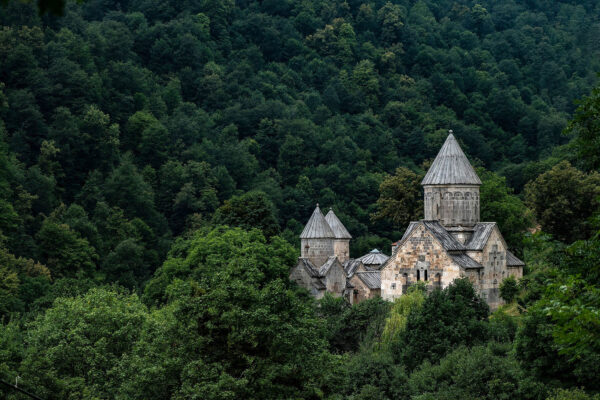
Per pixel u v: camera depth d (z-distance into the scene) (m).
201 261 174.88
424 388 120.06
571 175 181.50
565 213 174.75
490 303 170.75
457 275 166.38
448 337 134.25
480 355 117.56
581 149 61.41
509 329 137.75
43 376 101.94
